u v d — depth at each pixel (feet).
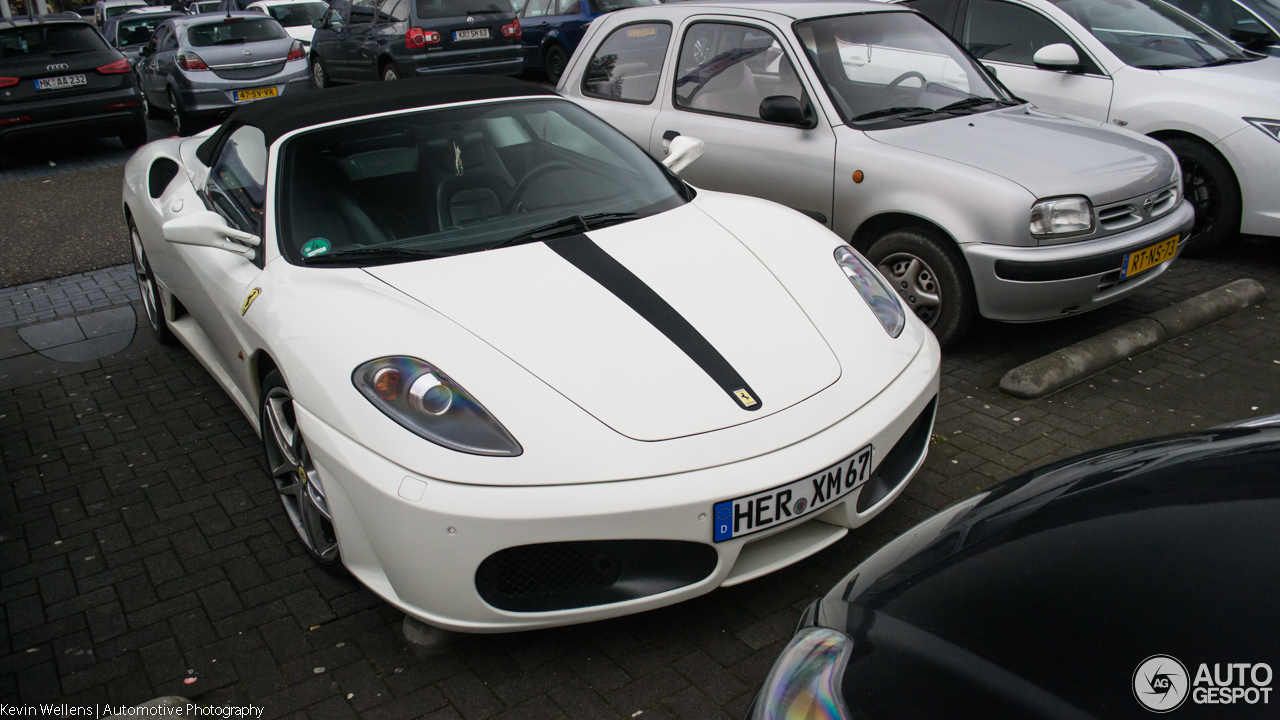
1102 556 4.98
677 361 7.61
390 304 8.13
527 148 10.71
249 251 9.74
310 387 7.73
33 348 15.78
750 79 15.11
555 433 6.98
